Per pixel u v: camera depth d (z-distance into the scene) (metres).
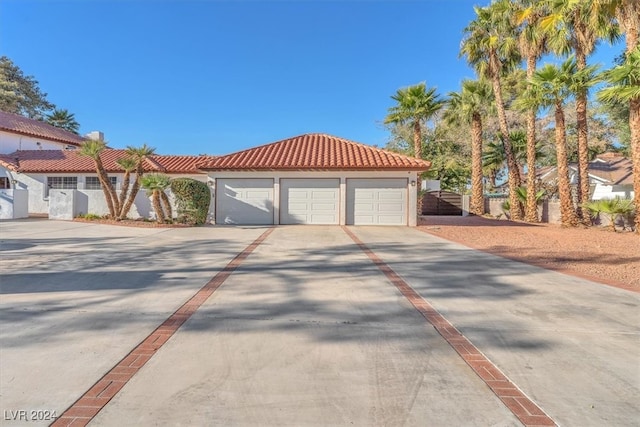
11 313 5.04
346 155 19.59
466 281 7.18
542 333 4.61
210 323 4.79
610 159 29.67
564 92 19.00
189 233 14.52
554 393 3.25
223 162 18.77
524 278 7.45
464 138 36.88
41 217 21.25
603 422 2.86
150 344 4.11
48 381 3.30
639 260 9.52
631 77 14.34
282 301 5.78
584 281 7.22
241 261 8.91
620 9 14.61
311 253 10.16
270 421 2.81
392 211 18.48
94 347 4.00
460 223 20.94
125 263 8.52
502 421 2.85
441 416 2.90
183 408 2.95
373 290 6.48
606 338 4.47
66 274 7.35
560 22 18.31
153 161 25.38
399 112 25.25
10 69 38.00
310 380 3.40
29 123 30.09
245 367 3.62
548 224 21.00
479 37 24.39
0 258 8.97
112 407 2.94
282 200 18.77
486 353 4.02
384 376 3.50
